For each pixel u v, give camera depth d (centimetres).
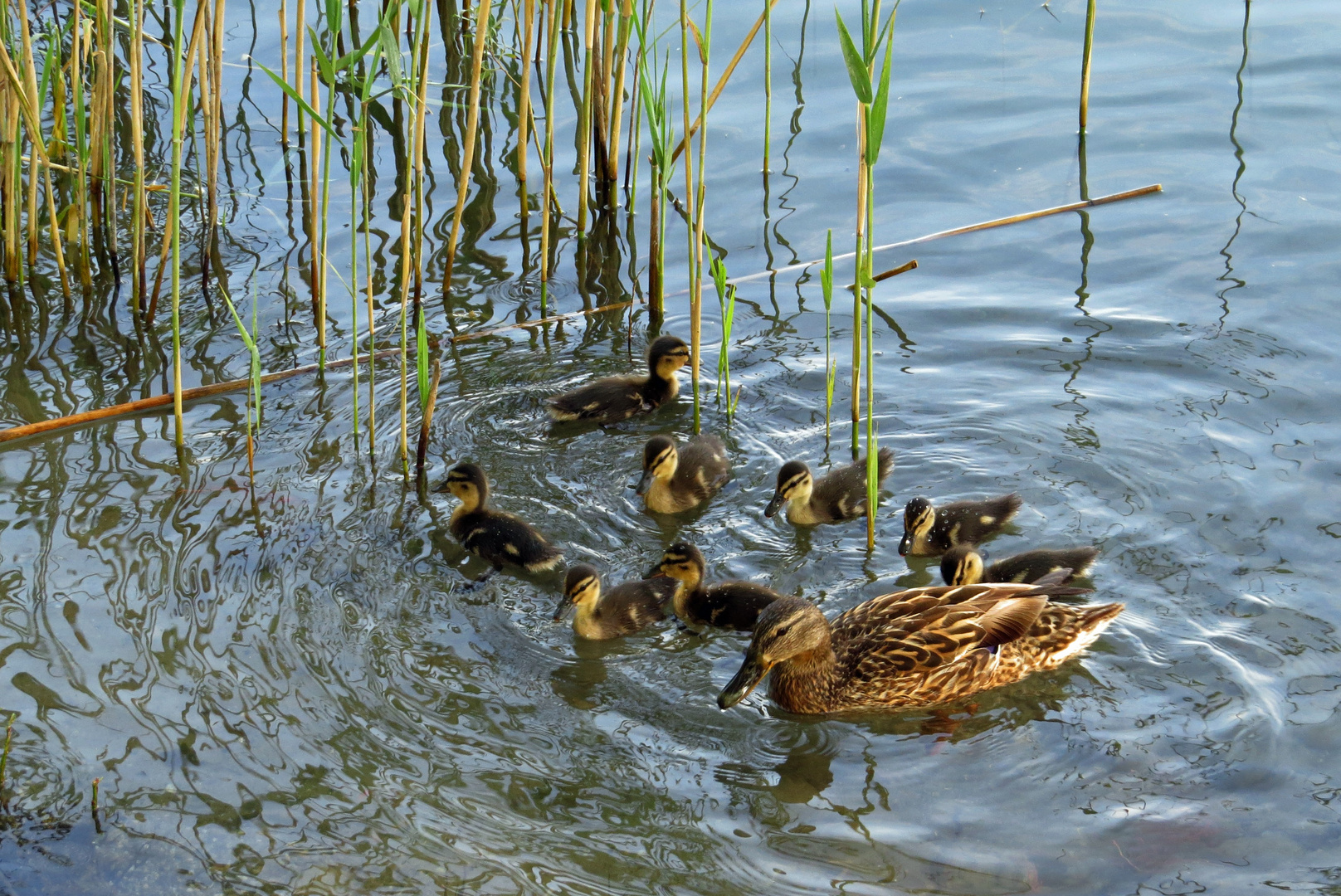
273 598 804
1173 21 1612
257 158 1427
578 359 1120
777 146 1414
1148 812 636
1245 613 775
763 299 1191
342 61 895
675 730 718
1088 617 761
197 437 981
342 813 636
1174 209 1264
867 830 633
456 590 836
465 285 1228
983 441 982
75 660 735
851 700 742
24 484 909
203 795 644
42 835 617
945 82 1509
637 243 1299
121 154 1409
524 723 714
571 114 1518
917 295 1173
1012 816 640
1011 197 1308
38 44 1452
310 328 1144
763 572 878
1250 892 583
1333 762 660
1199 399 996
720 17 1611
